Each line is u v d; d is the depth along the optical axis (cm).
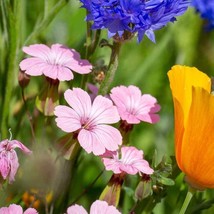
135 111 37
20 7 40
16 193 38
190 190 36
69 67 37
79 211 34
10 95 40
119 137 35
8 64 40
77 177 44
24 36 45
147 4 35
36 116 40
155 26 36
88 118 35
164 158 36
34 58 37
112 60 36
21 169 38
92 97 40
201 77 36
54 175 36
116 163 35
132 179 41
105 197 35
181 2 36
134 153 36
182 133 35
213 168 34
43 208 39
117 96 37
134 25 35
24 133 43
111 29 35
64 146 35
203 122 34
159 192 37
